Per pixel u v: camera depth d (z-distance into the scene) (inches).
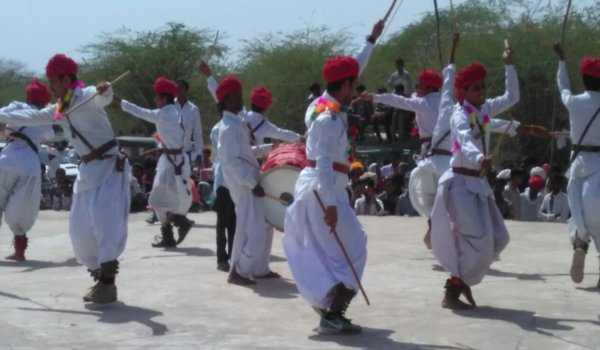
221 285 357.4
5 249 472.1
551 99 1235.2
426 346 263.6
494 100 325.1
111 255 308.3
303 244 278.5
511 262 411.5
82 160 313.1
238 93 357.1
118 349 260.4
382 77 1562.5
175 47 1781.5
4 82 2383.1
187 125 482.0
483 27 1379.2
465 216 300.7
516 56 1253.1
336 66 272.7
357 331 277.9
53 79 310.2
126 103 459.5
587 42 1252.5
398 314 304.8
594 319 295.6
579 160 337.1
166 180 460.8
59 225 582.9
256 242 356.8
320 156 270.1
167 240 469.4
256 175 356.5
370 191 658.2
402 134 825.5
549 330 281.1
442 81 401.1
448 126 396.5
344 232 274.5
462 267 306.0
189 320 297.7
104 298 318.3
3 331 280.7
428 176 413.4
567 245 467.5
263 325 291.3
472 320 295.1
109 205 309.1
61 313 307.1
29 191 425.7
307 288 273.3
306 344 266.1
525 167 861.8
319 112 275.6
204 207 706.2
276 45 1772.9
